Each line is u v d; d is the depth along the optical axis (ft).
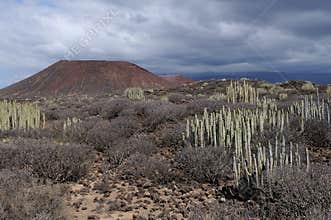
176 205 16.66
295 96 57.72
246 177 18.01
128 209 16.46
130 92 83.92
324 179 14.92
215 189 19.20
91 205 17.26
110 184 21.03
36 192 15.39
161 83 407.44
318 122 27.68
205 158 21.17
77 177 21.90
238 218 13.76
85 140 31.86
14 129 37.09
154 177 21.42
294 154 21.47
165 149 28.91
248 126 23.21
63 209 15.16
